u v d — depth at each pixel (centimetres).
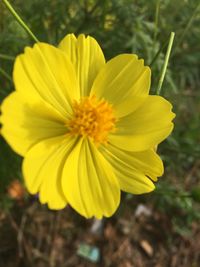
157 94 10
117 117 9
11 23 13
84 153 9
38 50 8
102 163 9
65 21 14
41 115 8
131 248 18
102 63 9
